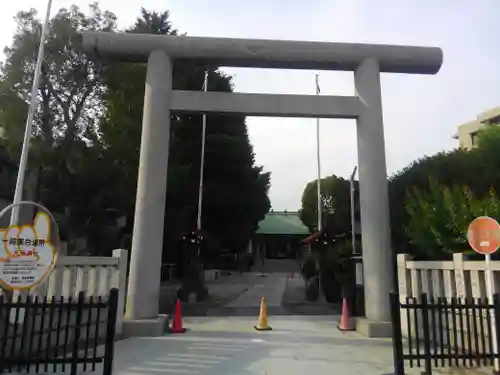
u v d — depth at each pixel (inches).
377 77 423.5
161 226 391.5
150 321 363.6
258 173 1289.4
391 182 616.1
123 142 896.3
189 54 421.1
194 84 1138.0
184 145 1095.0
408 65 432.8
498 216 343.6
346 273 615.2
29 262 238.4
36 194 917.2
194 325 429.4
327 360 273.3
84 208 925.8
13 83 892.6
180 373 241.4
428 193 473.7
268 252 1897.1
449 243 367.9
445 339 300.4
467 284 291.3
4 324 237.1
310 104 416.2
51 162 893.8
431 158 573.3
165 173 401.7
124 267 361.1
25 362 221.9
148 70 416.2
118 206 948.6
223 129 1175.6
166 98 411.5
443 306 236.1
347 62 427.8
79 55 948.0
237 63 430.9
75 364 219.3
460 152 556.4
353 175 812.6
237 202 1175.6
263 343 331.0
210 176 1143.0
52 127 939.3
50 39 922.1
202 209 1136.8
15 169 1067.3
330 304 647.8
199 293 713.0
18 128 872.3
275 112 413.7
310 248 797.9
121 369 248.7
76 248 983.6
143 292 374.6
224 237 1227.9
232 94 415.5
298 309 604.1
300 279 1193.4
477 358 230.8
